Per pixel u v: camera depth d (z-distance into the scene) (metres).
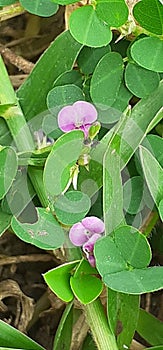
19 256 0.15
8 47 0.17
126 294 0.11
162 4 0.10
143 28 0.11
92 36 0.11
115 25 0.11
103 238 0.10
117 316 0.11
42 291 0.15
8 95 0.12
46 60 0.12
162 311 0.15
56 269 0.10
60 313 0.15
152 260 0.13
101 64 0.12
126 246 0.10
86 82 0.12
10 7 0.14
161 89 0.12
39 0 0.12
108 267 0.10
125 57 0.12
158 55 0.11
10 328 0.11
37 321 0.15
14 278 0.15
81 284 0.10
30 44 0.17
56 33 0.16
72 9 0.13
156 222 0.13
